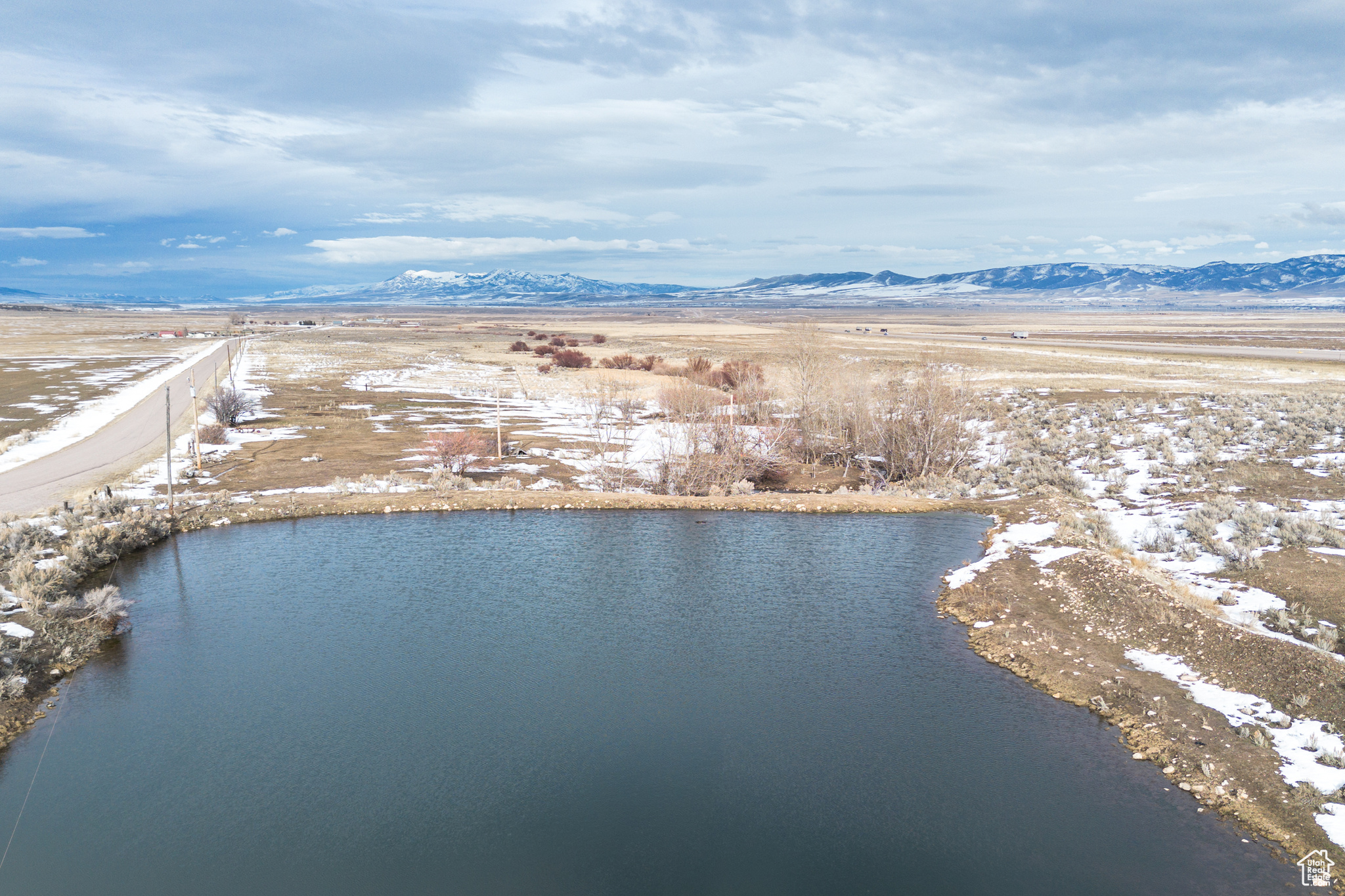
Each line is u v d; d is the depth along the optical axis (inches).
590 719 805.9
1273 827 612.7
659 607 1123.3
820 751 744.3
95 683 887.1
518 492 1779.0
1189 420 2191.2
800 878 571.5
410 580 1234.6
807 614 1100.5
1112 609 1017.5
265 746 754.8
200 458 2096.5
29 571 1130.0
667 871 578.6
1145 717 783.7
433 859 595.2
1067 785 686.5
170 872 577.3
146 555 1348.4
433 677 901.8
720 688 874.8
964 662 947.3
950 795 673.0
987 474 2010.3
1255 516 1270.9
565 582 1225.4
